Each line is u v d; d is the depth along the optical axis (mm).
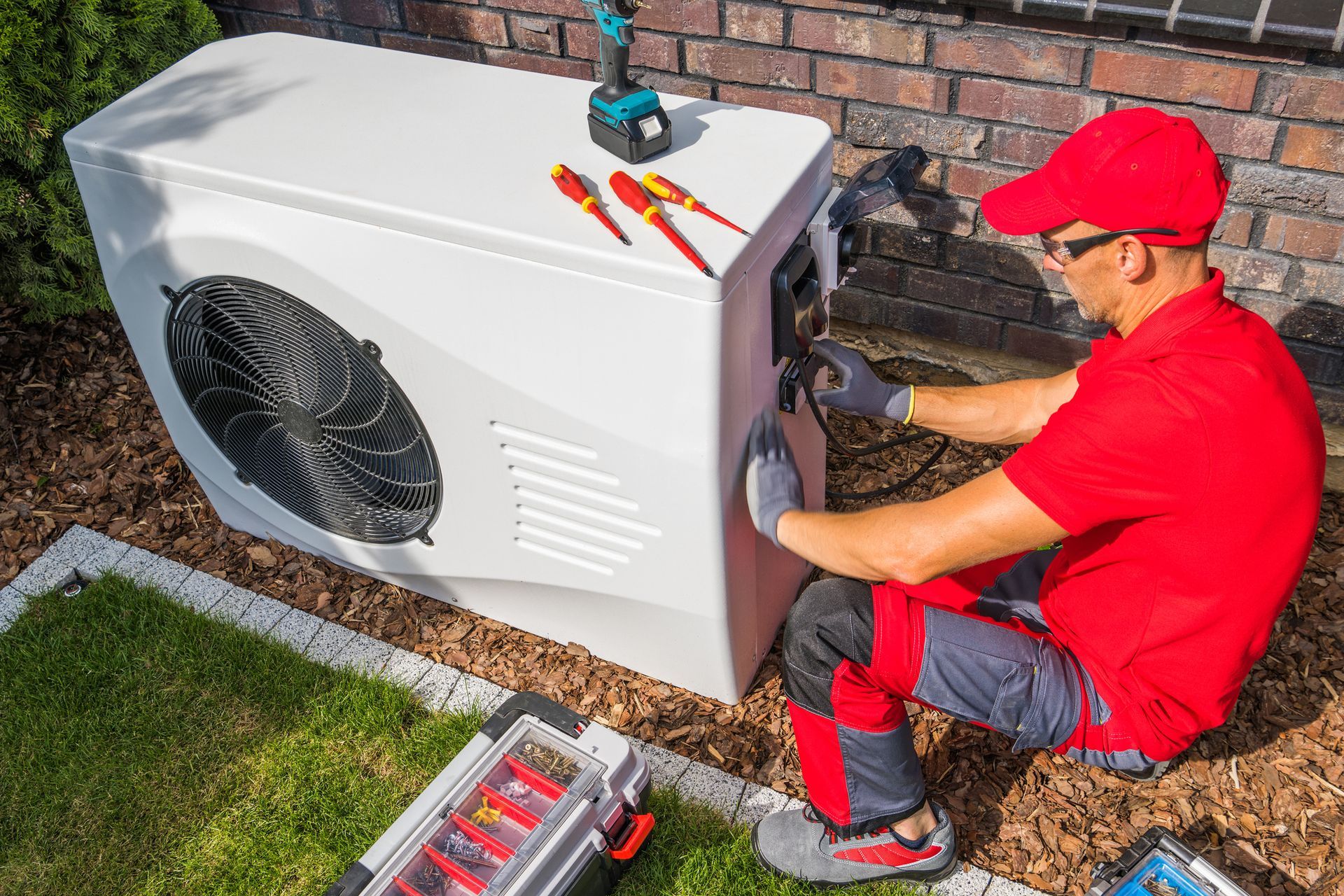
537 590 2480
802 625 1837
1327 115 2307
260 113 2264
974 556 1666
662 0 2852
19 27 2752
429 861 1966
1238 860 2104
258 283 2188
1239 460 1494
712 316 1750
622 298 1805
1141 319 1636
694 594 2189
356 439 2395
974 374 3166
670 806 2264
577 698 2516
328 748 2424
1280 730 2305
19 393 3354
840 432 3115
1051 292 2873
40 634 2711
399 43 3369
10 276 3170
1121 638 1729
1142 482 1522
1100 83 2488
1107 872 1856
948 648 1771
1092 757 1851
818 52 2760
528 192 1943
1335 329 2605
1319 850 2105
